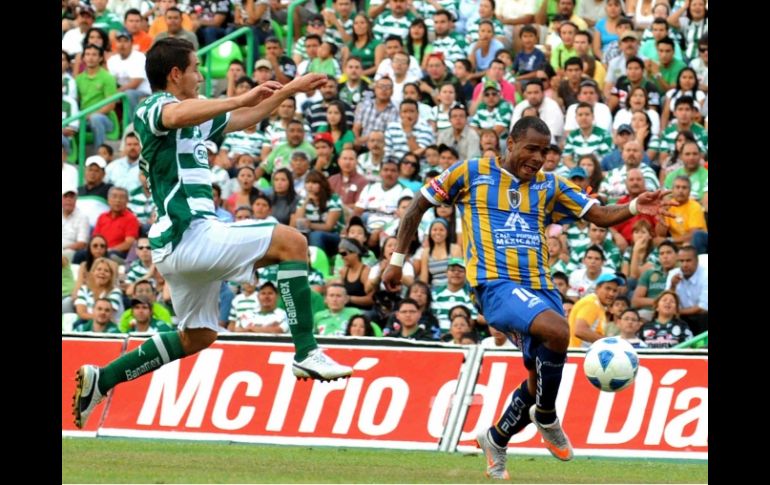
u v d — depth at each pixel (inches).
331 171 1480.1
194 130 716.0
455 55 1619.1
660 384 927.7
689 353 928.3
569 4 1627.7
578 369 942.4
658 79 1535.4
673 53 1533.0
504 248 724.7
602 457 919.0
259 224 712.4
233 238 701.9
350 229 1341.0
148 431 983.6
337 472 740.0
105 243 1401.3
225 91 1759.4
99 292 1355.8
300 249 711.7
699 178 1369.3
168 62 724.0
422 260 1295.5
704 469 847.7
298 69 1678.2
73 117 1595.7
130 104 1659.7
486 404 948.6
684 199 1311.5
